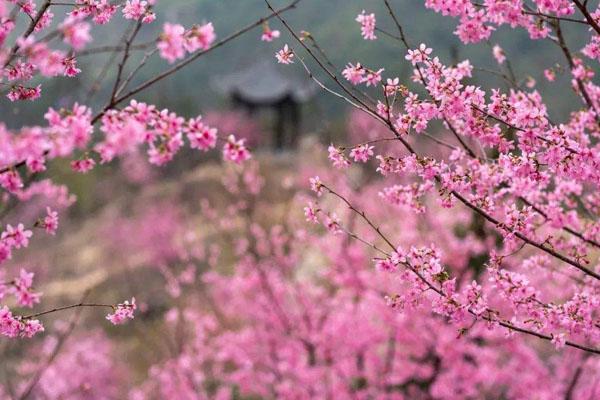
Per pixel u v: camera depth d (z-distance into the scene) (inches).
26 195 157.8
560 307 146.9
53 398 512.1
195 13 2672.2
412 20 2166.6
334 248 373.7
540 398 310.8
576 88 174.2
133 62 1813.5
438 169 145.3
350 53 2030.0
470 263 354.3
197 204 1010.1
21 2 127.3
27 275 112.0
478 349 319.6
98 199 1177.4
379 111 145.9
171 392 422.3
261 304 382.0
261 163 1095.0
